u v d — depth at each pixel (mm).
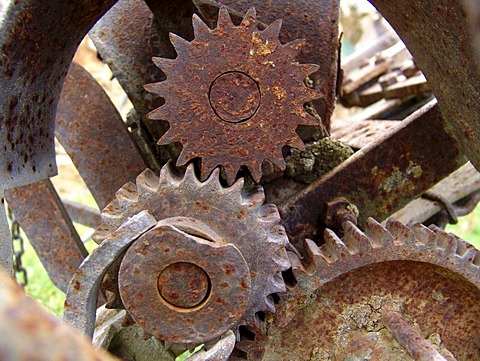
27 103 428
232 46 415
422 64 477
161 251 385
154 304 396
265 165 486
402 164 538
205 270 390
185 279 392
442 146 538
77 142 581
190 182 412
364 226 539
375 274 489
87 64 2113
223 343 403
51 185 644
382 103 956
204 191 412
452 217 706
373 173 536
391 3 444
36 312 126
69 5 404
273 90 424
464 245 482
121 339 508
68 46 453
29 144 442
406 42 478
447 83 452
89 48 2141
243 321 431
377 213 542
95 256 384
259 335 459
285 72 421
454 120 488
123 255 406
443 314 506
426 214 695
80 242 650
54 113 487
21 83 409
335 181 532
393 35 1147
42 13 389
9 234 395
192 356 414
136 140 579
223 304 396
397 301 498
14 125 414
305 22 545
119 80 548
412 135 535
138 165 574
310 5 550
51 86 462
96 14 443
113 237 382
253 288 421
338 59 573
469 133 475
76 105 582
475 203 758
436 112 533
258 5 538
